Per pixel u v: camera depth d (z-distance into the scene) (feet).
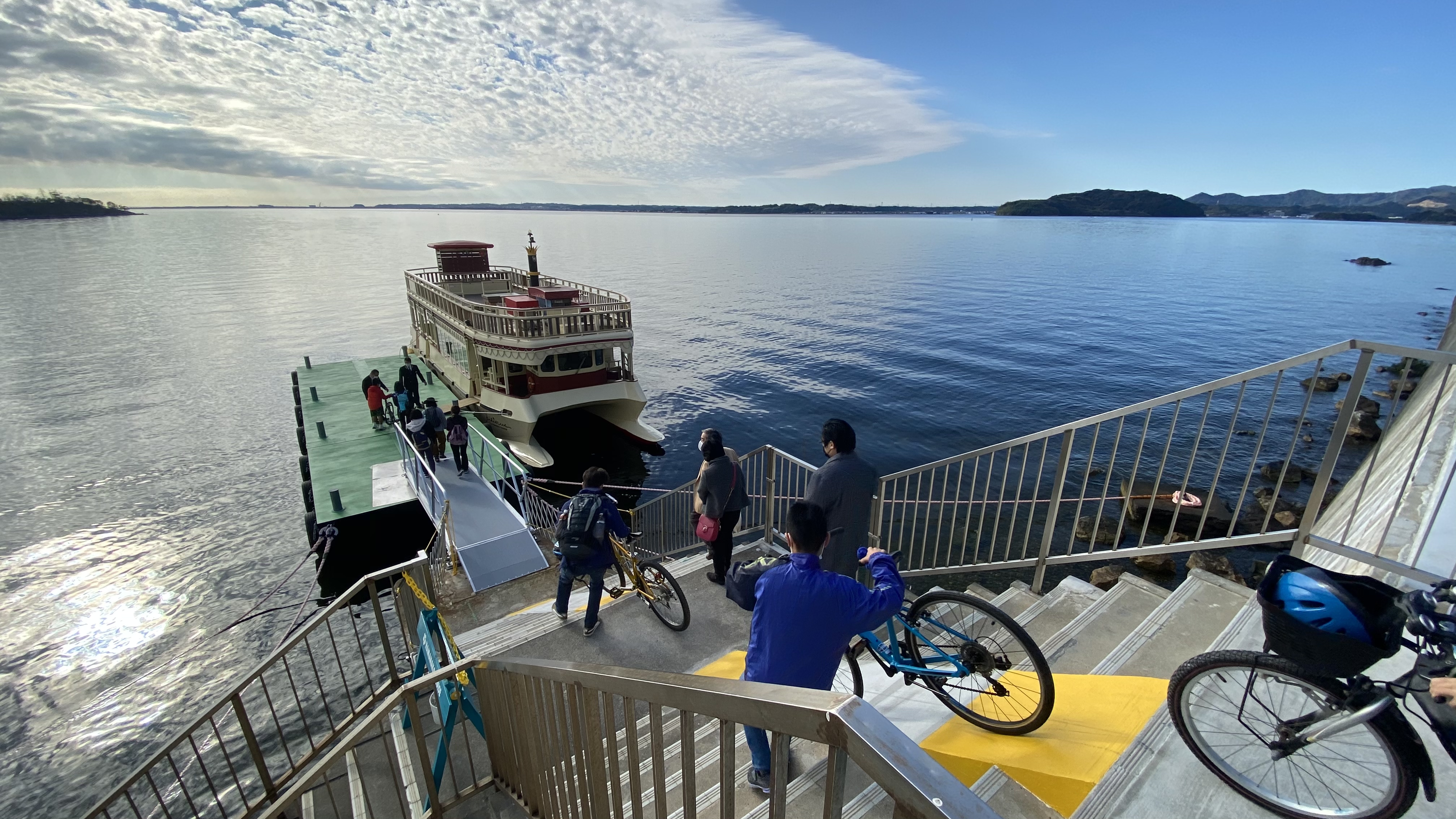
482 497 43.09
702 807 10.27
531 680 8.82
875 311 188.65
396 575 18.33
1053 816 7.57
